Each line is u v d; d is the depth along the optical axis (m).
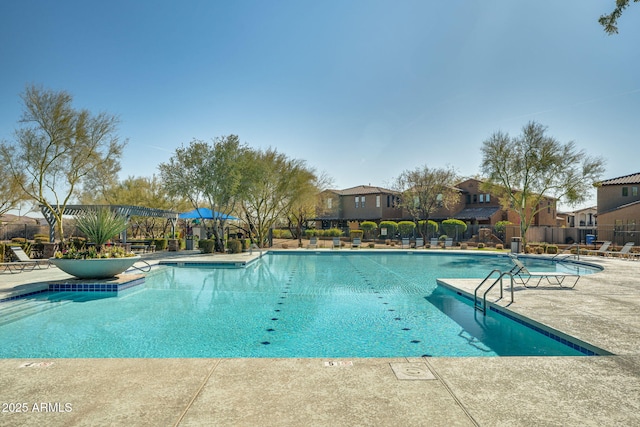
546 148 23.86
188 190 21.19
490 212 37.09
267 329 6.82
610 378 3.45
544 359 3.96
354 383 3.29
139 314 7.93
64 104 19.61
